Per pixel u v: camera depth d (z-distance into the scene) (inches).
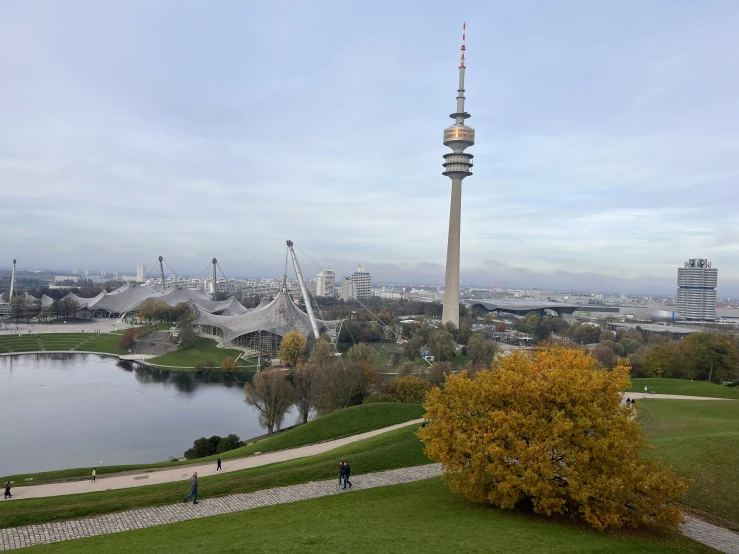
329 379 4138.8
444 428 1604.3
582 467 1419.8
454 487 1556.3
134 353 7549.2
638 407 1592.0
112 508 1664.6
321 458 2359.7
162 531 1449.3
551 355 1769.2
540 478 1427.2
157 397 5032.0
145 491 1926.7
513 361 1715.1
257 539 1288.1
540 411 1524.4
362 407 3521.2
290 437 3097.9
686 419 2758.4
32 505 1743.4
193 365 6688.0
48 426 3971.5
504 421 1493.6
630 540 1375.5
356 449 2484.0
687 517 1593.3
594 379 1515.7
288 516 1545.3
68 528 1517.0
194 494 1708.9
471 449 1509.6
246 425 4141.2
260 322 7815.0
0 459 3248.0
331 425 3272.6
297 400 4377.5
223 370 6294.3
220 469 2402.8
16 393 5054.1
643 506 1432.1
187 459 2920.8
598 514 1398.9
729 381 5305.1
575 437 1449.3
